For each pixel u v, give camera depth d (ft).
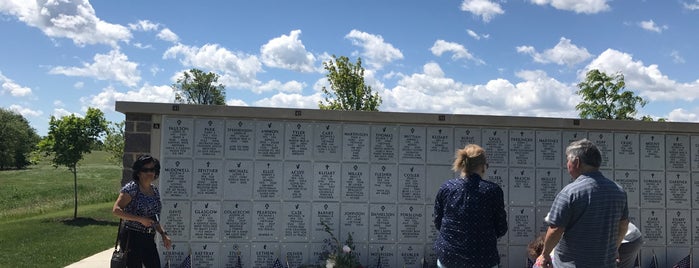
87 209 64.95
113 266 15.94
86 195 87.45
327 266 20.39
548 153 22.47
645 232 22.80
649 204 22.85
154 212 16.75
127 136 20.97
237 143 21.31
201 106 20.97
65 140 53.42
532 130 22.45
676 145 23.13
